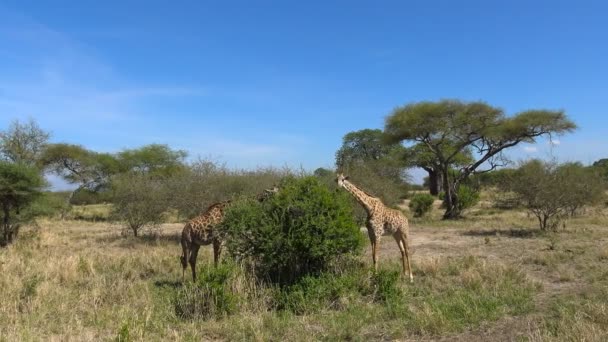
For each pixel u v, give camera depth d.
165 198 17.80
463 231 19.20
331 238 9.16
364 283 8.59
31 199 17.72
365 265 10.30
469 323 7.02
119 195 18.09
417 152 40.81
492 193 33.12
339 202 9.45
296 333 6.74
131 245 16.02
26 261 12.02
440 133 26.80
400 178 35.81
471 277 9.45
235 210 9.47
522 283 9.31
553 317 7.12
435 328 6.71
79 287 9.64
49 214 19.33
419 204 27.72
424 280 9.98
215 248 10.47
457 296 8.38
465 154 39.72
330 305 8.00
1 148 30.20
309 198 9.24
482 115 25.92
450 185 26.88
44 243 16.56
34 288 8.76
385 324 7.11
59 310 7.84
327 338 6.58
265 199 9.66
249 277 8.95
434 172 47.06
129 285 9.66
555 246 13.84
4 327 7.01
